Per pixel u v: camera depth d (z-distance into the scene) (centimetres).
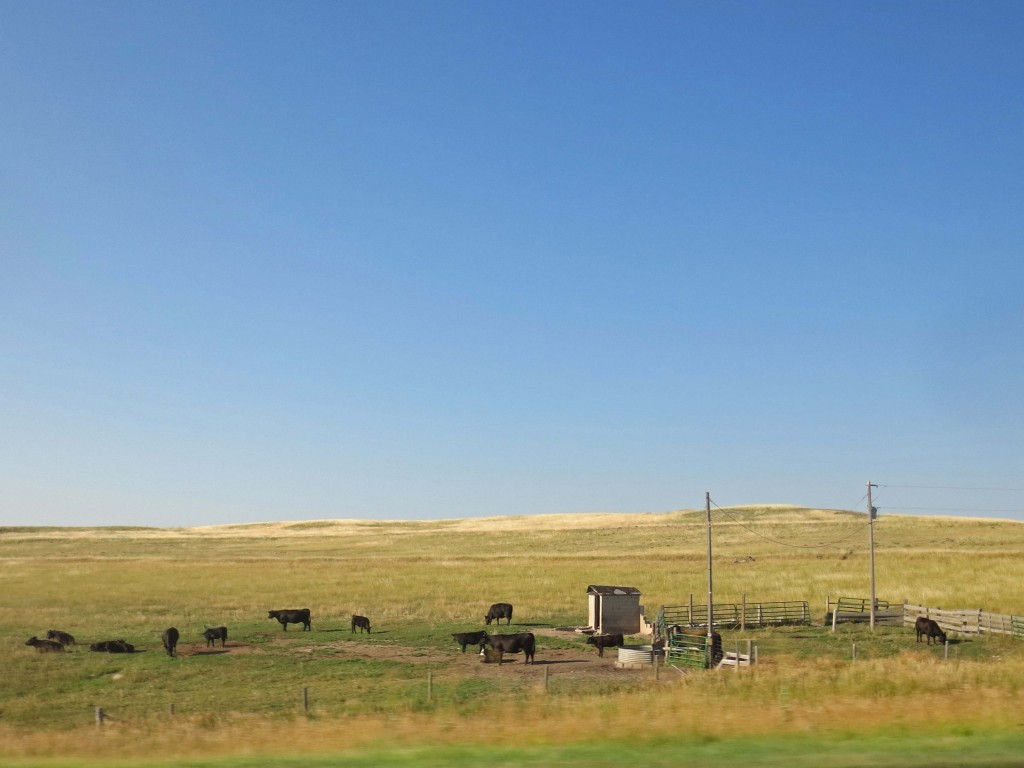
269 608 5562
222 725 2136
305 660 3775
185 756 1580
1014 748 1416
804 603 5116
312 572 7938
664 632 4328
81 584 6981
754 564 8275
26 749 1727
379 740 1656
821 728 1597
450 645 4203
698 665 3550
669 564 8444
